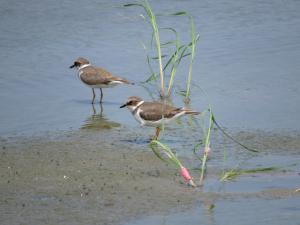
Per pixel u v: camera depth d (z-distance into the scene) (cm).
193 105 1806
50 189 1248
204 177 1316
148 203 1191
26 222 1106
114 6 2728
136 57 2216
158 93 1931
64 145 1509
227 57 2205
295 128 1609
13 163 1387
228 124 1647
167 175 1326
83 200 1197
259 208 1180
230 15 2661
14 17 2589
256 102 1812
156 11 2678
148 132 1620
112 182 1283
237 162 1398
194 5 2773
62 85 2020
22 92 1947
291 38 2391
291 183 1291
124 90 1980
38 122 1694
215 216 1147
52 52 2266
